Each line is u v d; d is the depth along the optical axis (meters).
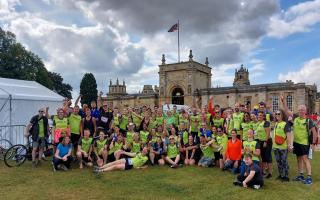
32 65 62.38
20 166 12.95
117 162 12.68
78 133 14.00
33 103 19.27
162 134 14.62
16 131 17.25
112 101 74.81
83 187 9.61
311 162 14.49
